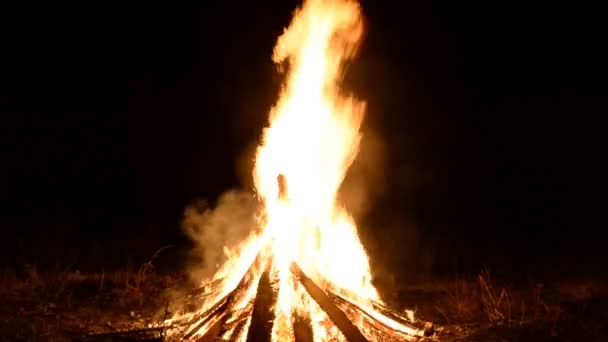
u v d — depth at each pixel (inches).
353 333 185.0
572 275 340.8
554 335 208.2
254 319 183.6
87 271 335.6
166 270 346.3
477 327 224.8
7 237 433.4
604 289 288.5
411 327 208.2
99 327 223.1
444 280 331.9
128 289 273.7
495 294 279.3
